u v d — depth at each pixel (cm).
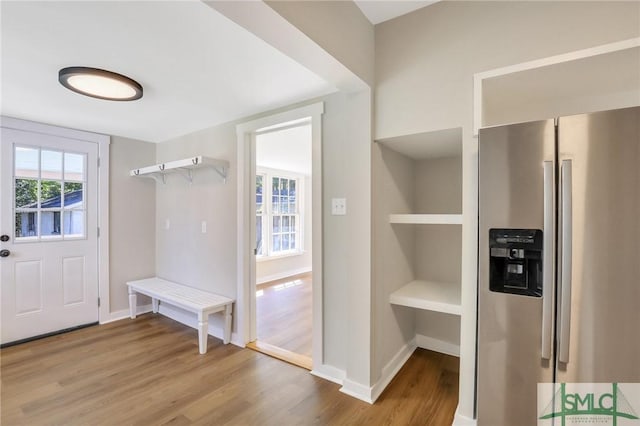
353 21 169
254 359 259
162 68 196
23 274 295
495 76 155
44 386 217
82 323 330
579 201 118
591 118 117
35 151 302
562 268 121
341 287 225
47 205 310
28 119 295
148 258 384
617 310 114
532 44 147
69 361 254
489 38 157
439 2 172
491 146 137
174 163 306
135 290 354
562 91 170
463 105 165
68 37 162
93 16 144
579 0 137
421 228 275
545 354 126
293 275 618
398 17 186
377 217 204
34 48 172
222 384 220
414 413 186
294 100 247
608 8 131
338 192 226
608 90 166
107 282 348
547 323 125
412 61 181
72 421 181
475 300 162
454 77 167
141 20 147
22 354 267
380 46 192
